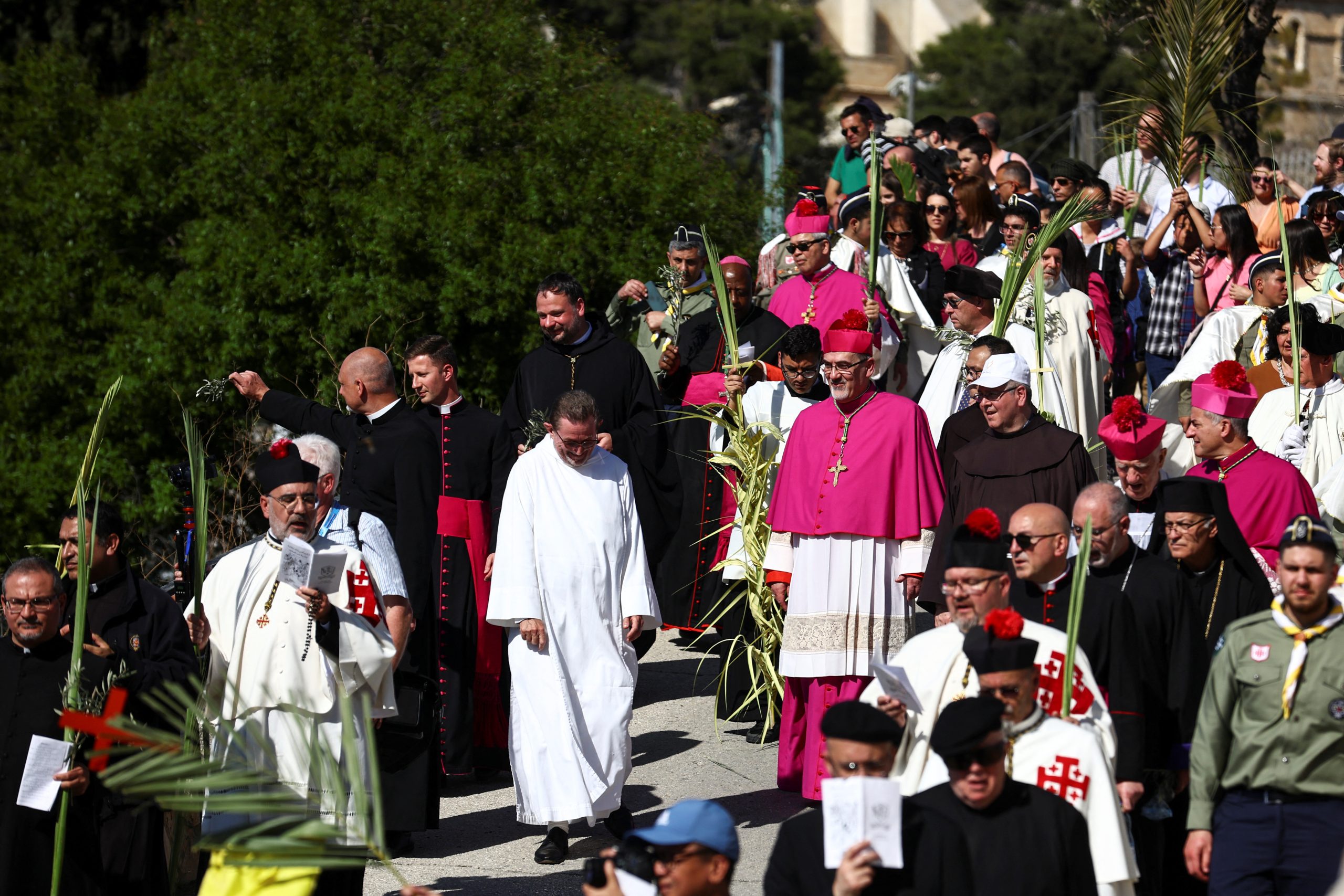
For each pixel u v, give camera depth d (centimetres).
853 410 2759
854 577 2702
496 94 6109
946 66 16725
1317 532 1838
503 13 6372
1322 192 3947
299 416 3061
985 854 1548
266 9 6281
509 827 2841
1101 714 1866
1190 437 2528
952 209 4222
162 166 6281
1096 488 2147
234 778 1641
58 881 2094
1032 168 5616
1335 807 1844
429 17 6234
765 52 16000
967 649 1725
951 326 3350
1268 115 10288
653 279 5781
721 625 3525
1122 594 2019
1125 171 5194
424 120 6022
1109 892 1667
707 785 2986
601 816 2625
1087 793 1680
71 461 5916
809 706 2748
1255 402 2469
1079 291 3581
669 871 1502
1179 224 4309
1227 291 4100
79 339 6406
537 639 2628
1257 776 1870
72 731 2109
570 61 6372
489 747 3094
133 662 2219
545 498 2688
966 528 1917
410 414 2919
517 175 5950
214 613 2219
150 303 6166
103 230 6325
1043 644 1878
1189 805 1986
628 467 3053
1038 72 13750
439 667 2986
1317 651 1850
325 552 2073
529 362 3466
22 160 6794
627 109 6325
